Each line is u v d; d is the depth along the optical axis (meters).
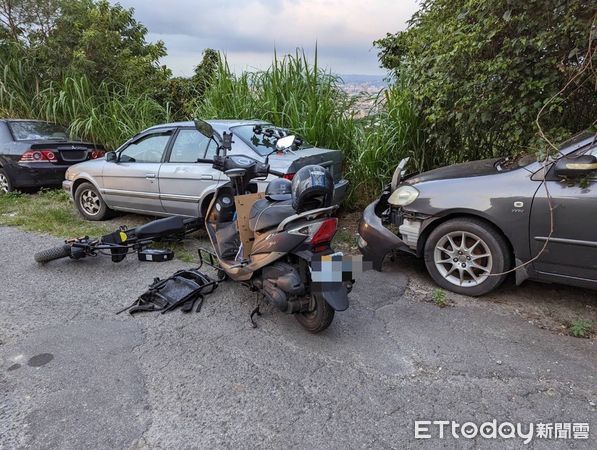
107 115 9.21
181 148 5.62
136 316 3.69
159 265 4.82
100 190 6.29
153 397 2.69
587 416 2.53
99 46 10.05
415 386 2.79
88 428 2.44
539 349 3.18
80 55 9.55
